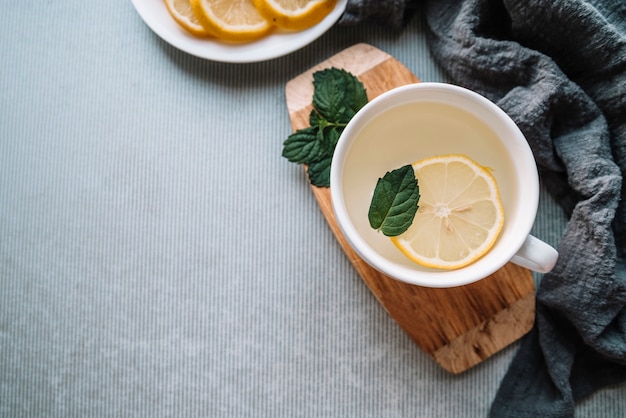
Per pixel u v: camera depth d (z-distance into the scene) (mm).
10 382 542
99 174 553
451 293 508
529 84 509
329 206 514
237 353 536
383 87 518
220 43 533
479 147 455
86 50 563
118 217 550
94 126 557
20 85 564
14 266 551
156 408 536
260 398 533
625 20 511
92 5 565
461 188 443
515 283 507
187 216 545
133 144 553
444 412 524
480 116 445
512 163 447
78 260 549
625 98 500
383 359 530
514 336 509
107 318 543
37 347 544
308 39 529
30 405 540
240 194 545
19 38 567
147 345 540
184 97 554
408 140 457
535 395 512
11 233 554
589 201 493
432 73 546
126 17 563
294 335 535
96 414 538
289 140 510
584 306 496
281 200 542
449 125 454
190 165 549
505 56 507
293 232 540
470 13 515
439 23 533
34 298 548
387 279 507
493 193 441
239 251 541
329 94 508
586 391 515
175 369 538
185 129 552
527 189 437
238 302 539
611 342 497
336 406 529
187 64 556
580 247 496
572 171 502
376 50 524
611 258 487
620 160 508
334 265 536
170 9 527
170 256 544
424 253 438
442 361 510
